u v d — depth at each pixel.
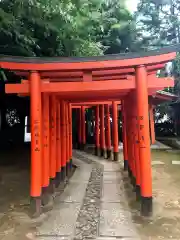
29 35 6.27
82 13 7.03
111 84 5.09
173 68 16.77
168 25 16.20
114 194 6.72
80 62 4.98
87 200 6.21
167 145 17.66
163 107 20.91
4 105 15.83
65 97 7.68
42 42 7.17
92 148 17.73
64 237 4.18
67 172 9.33
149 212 4.98
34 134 5.12
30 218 5.03
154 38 15.27
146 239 4.08
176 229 4.45
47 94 6.17
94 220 4.89
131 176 7.73
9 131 18.19
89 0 7.49
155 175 8.95
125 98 8.43
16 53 6.78
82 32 7.61
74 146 18.58
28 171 9.86
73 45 7.32
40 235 4.27
